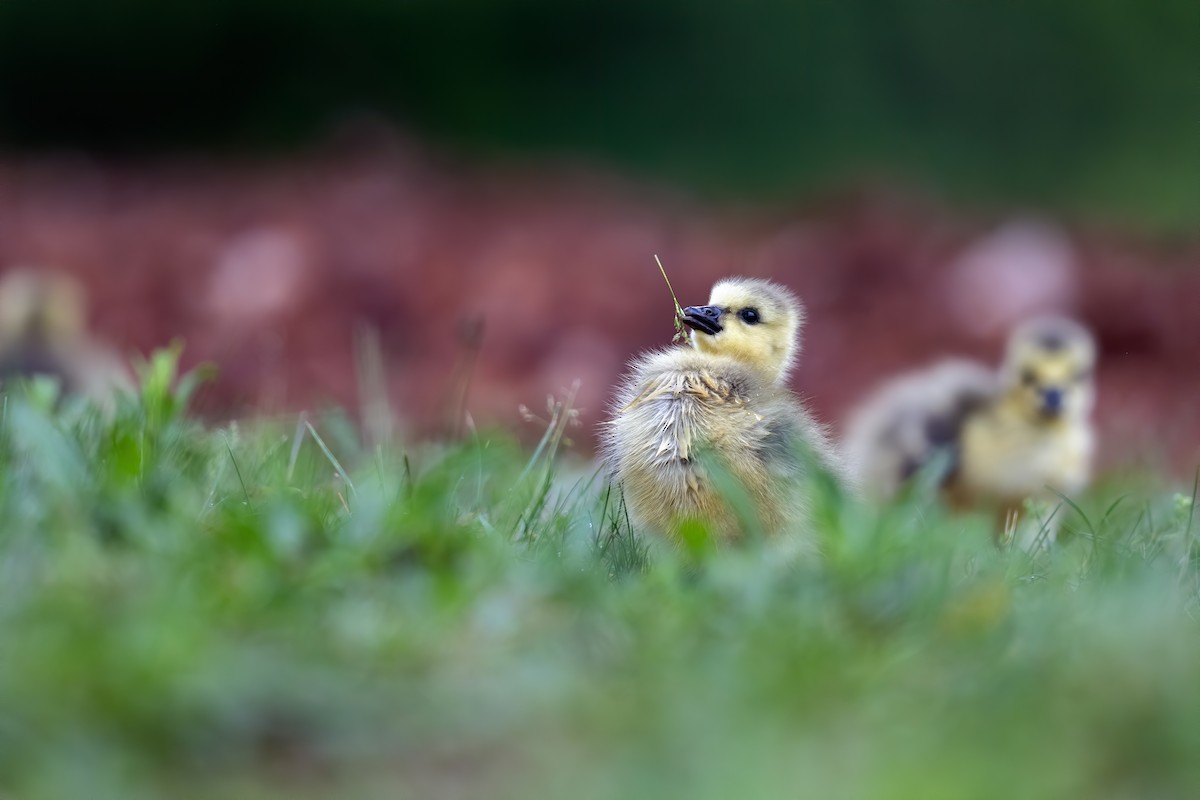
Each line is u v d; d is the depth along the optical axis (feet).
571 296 72.59
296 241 77.71
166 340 70.33
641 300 73.26
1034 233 83.10
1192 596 26.43
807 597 22.85
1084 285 75.10
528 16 114.52
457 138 112.37
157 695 18.79
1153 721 19.48
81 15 111.04
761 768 18.12
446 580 22.58
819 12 113.50
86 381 52.11
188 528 24.14
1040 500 43.75
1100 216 100.94
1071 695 20.07
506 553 24.84
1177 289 74.69
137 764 18.60
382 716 19.70
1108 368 71.05
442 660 20.90
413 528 24.80
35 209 89.61
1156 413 65.21
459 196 90.74
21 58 111.14
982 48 113.29
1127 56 114.32
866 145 111.86
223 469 30.35
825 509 26.35
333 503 29.27
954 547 26.27
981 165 109.50
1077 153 111.86
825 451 31.35
